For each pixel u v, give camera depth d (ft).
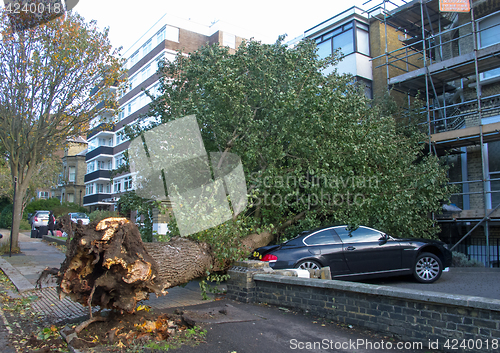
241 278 19.56
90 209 134.82
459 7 43.65
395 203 27.43
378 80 59.82
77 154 164.55
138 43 106.73
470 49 49.32
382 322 14.02
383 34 60.59
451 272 32.35
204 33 99.35
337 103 26.02
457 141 42.01
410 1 50.57
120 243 12.67
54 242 57.06
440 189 31.24
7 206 107.14
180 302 19.52
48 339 13.55
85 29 42.37
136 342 12.62
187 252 17.94
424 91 54.39
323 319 15.83
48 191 182.19
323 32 65.10
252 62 28.22
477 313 11.74
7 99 40.42
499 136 39.99
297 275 20.39
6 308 18.56
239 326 14.65
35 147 42.78
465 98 48.75
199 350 12.21
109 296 13.46
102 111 46.39
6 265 32.55
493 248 41.63
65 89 42.88
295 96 25.45
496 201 43.04
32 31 40.01
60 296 13.12
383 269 25.31
